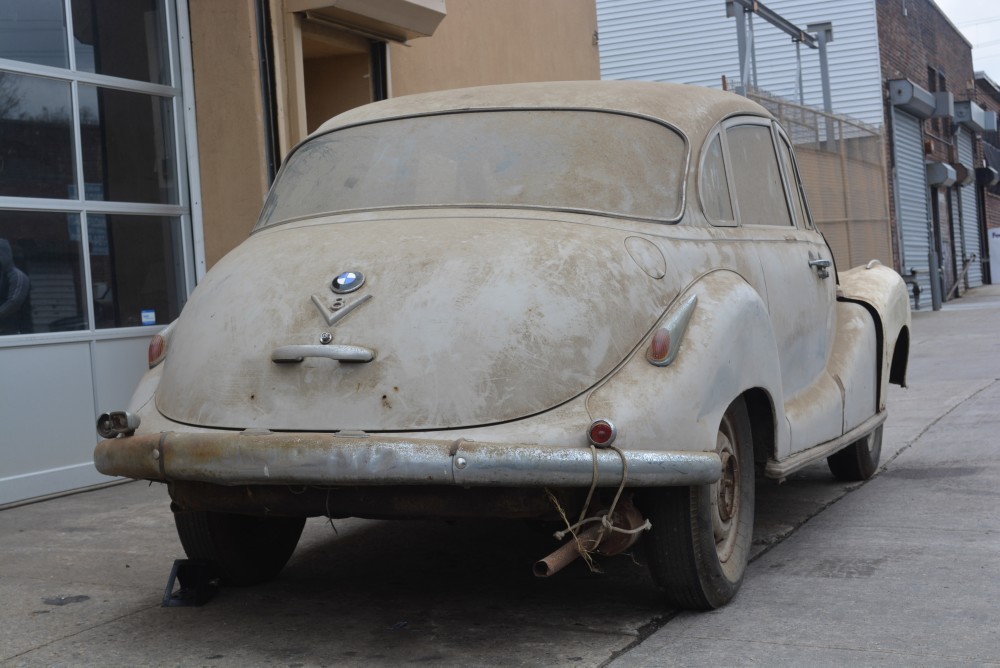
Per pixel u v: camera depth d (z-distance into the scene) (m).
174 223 7.96
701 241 4.39
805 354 5.32
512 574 4.82
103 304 7.33
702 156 4.66
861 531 5.32
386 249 3.98
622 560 5.00
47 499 6.81
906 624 3.89
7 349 6.64
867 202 20.61
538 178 4.37
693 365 3.82
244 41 7.92
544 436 3.49
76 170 7.22
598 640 3.86
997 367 11.70
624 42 26.27
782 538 5.29
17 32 6.92
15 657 3.93
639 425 3.59
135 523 6.09
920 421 8.55
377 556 5.23
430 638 3.97
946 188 32.41
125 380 7.43
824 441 5.28
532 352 3.64
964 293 32.59
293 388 3.70
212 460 3.61
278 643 3.98
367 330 3.70
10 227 6.76
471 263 3.83
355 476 3.44
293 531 4.87
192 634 4.12
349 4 8.46
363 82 9.65
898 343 6.84
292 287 3.94
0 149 6.75
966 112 34.03
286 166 5.01
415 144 4.66
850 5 25.08
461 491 3.63
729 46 25.62
